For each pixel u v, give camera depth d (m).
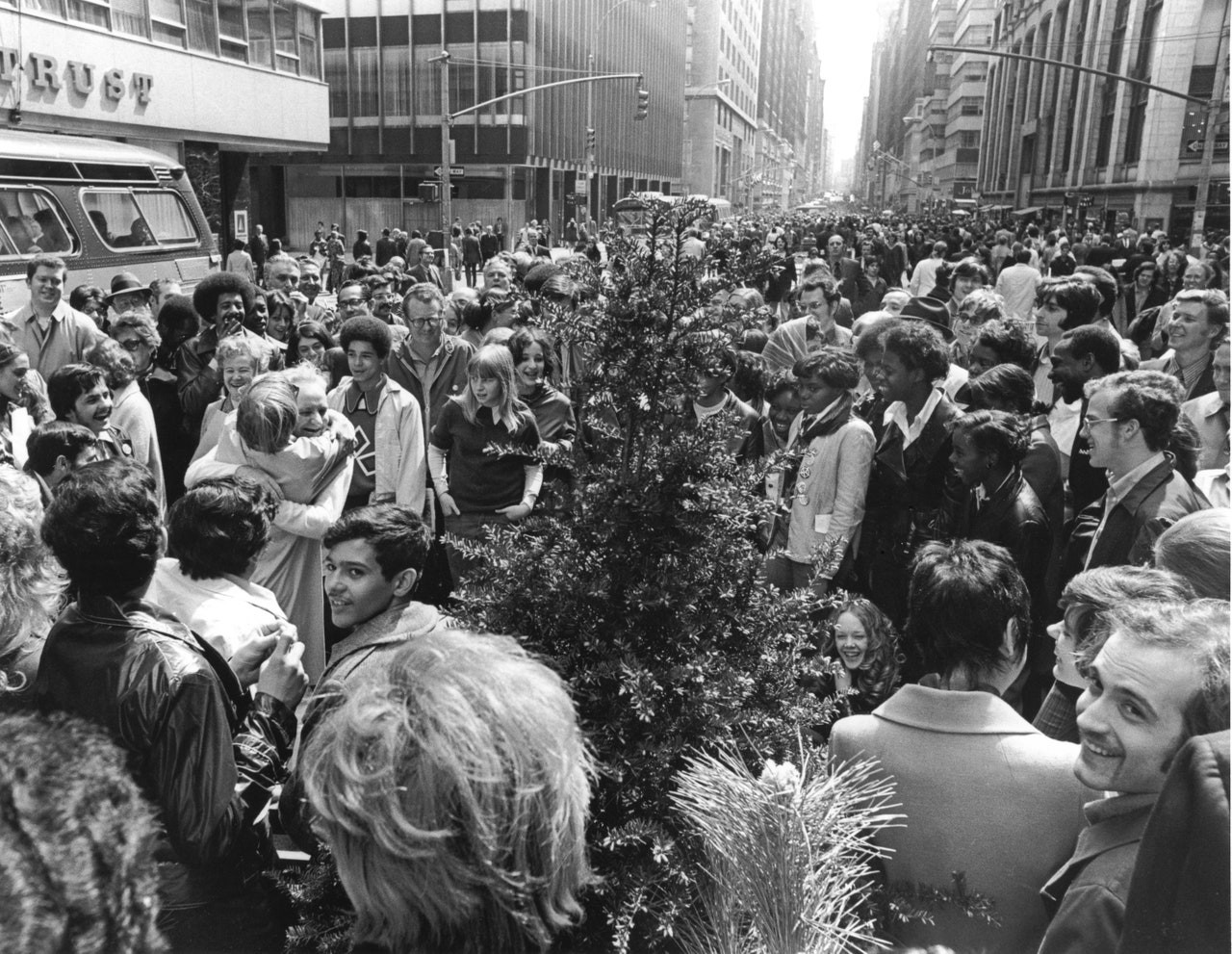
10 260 10.52
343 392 4.95
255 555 2.82
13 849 0.84
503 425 4.80
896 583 4.18
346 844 1.04
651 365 1.79
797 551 4.11
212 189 25.92
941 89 114.00
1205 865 1.00
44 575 2.30
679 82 86.56
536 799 1.05
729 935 1.46
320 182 46.31
